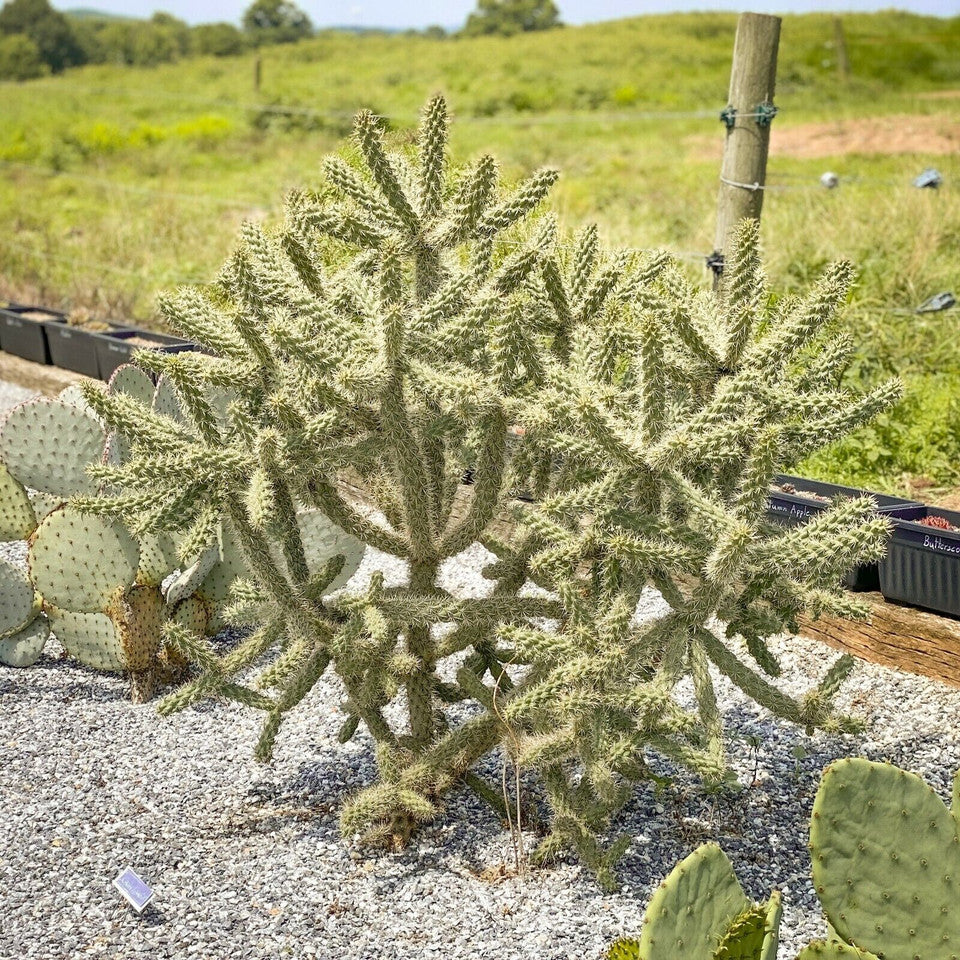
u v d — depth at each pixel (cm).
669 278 218
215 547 270
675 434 179
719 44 3297
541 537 210
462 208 199
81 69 4238
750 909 150
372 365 186
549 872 204
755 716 251
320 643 209
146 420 201
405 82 2903
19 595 270
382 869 206
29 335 524
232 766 237
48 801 226
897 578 273
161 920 195
